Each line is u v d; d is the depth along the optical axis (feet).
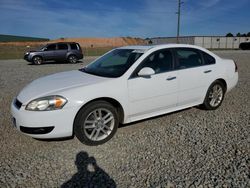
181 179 9.35
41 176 9.64
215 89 17.24
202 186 8.93
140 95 13.29
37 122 11.07
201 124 14.83
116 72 13.34
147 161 10.64
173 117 16.03
